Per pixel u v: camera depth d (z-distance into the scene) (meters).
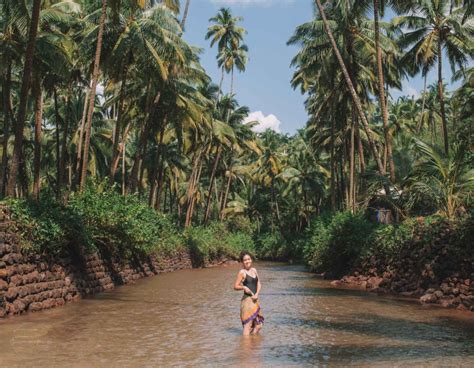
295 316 12.01
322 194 54.44
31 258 12.95
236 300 15.59
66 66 21.89
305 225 63.03
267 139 59.53
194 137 38.66
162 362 7.18
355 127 33.34
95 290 17.36
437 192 17.08
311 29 29.36
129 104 32.09
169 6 22.83
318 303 14.67
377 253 20.33
